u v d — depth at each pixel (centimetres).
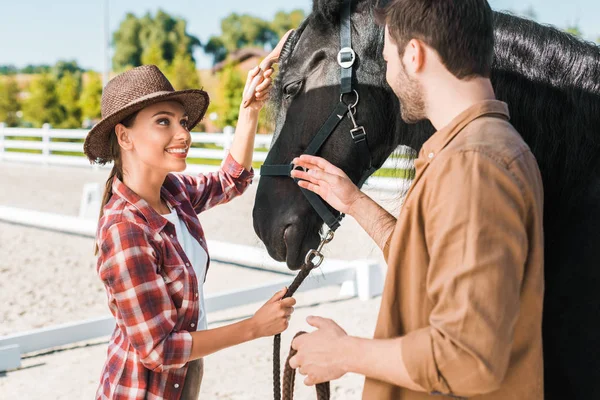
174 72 4034
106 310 484
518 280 107
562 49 168
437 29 118
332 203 160
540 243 115
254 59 5847
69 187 1135
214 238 715
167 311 163
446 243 109
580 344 146
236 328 165
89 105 4075
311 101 186
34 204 949
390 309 121
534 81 167
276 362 166
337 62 183
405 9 122
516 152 113
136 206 169
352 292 520
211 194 214
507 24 174
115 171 179
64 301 506
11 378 364
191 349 162
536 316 117
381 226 153
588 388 144
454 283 106
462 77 121
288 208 189
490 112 119
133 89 171
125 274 161
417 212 118
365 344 118
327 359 121
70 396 337
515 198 110
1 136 1623
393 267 121
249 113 215
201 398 333
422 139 178
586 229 152
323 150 186
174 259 169
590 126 161
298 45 190
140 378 166
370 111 183
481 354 103
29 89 4422
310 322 129
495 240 106
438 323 107
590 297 146
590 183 157
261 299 470
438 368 106
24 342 384
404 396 122
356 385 351
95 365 385
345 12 182
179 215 187
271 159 192
